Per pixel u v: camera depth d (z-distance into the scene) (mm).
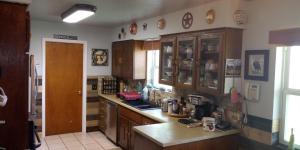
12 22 1985
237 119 2900
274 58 2559
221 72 2830
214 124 2779
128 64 4859
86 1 3186
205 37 3023
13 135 2045
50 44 5152
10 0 1956
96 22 4980
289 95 2555
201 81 3152
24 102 2070
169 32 3875
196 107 3223
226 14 2855
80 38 5434
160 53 3850
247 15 2816
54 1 3227
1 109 1989
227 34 2803
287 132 2568
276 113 2596
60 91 5305
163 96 4125
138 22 4711
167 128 2799
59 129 5348
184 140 2432
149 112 3621
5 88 1990
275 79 2562
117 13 3947
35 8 3695
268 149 2611
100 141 4910
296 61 2494
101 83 5457
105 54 5738
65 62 5316
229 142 2783
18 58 2020
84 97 5508
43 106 5137
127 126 4176
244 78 2875
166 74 3842
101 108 5402
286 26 2436
